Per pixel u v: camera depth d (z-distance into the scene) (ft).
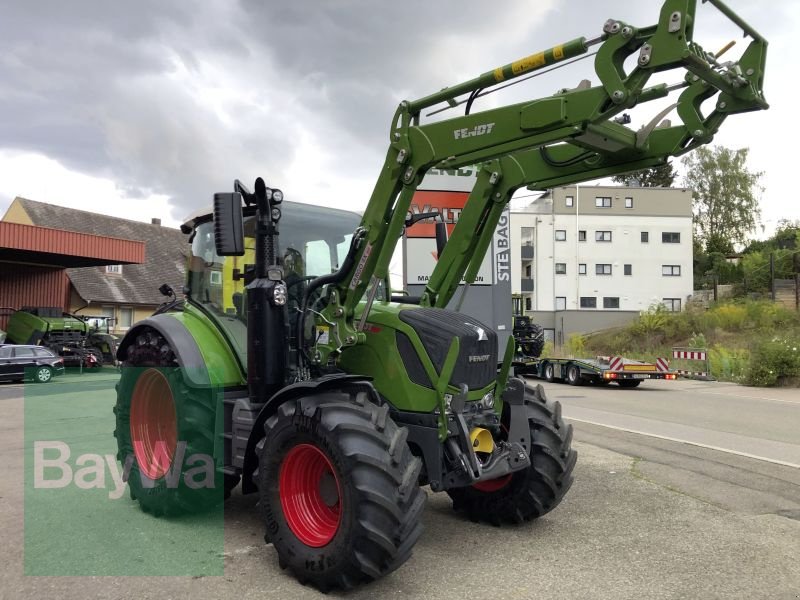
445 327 13.48
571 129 12.05
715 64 11.68
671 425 33.24
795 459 24.13
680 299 140.87
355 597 11.31
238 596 11.32
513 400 14.89
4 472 20.26
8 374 57.62
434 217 17.37
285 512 12.21
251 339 13.88
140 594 11.37
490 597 11.36
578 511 17.08
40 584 11.79
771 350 59.72
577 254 140.15
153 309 109.60
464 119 13.23
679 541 14.62
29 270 89.97
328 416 11.55
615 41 11.46
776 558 13.56
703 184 188.44
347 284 14.12
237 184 14.66
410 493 11.25
